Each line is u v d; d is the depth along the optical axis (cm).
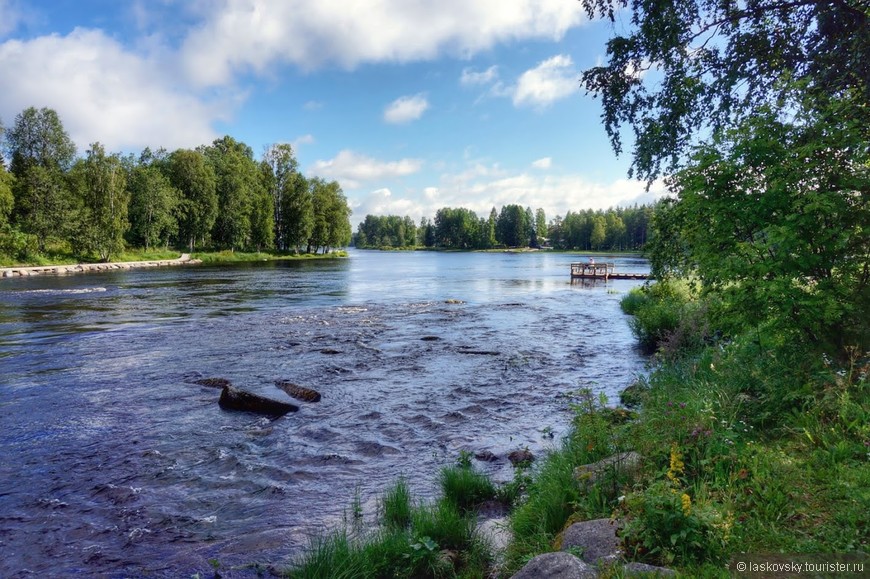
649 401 743
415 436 763
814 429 484
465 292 3238
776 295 564
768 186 612
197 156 7138
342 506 548
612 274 4462
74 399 954
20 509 548
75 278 3866
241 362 1259
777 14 870
